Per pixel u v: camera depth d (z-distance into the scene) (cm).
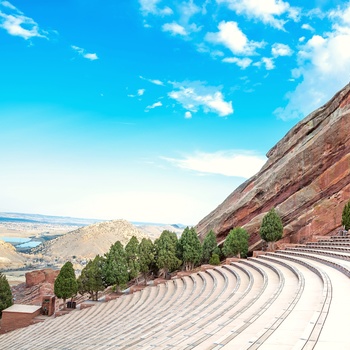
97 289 5984
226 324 1705
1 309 5269
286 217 6134
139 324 2519
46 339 3173
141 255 6353
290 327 1379
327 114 6438
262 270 3578
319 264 3103
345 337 1189
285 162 6562
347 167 5753
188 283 4631
